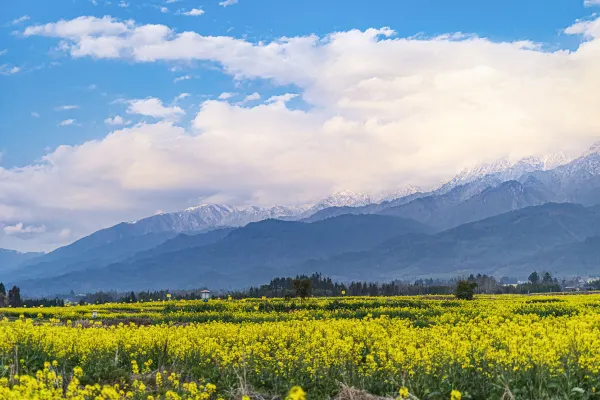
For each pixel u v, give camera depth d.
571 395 18.55
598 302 58.31
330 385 21.86
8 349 23.91
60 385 20.28
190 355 25.97
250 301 70.69
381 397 19.20
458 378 20.69
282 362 23.92
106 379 23.19
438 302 62.31
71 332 27.62
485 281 192.88
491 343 25.97
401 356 21.95
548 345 22.05
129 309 62.59
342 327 34.25
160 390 20.56
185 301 72.44
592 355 21.78
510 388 19.45
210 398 20.86
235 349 25.77
